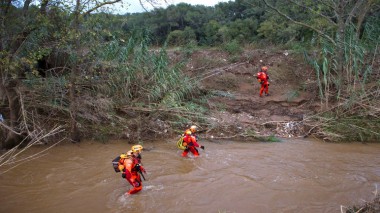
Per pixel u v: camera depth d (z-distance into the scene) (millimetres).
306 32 20172
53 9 9766
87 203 7113
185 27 25859
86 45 11719
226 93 15188
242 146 10992
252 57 17984
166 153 10203
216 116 13211
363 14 14133
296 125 12617
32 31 10266
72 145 10750
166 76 13695
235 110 13953
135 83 13359
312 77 16375
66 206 7000
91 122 11805
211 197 7363
